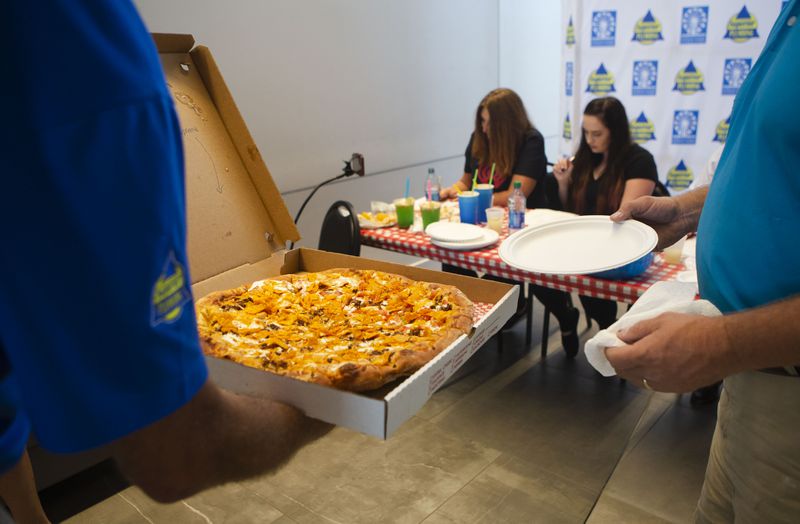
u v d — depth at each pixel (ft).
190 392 1.70
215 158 4.30
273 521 5.90
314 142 10.77
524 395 8.18
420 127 13.06
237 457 1.95
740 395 3.03
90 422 1.54
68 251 1.40
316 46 10.43
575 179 9.11
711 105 10.39
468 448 7.02
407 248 7.59
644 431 7.27
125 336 1.51
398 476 6.53
